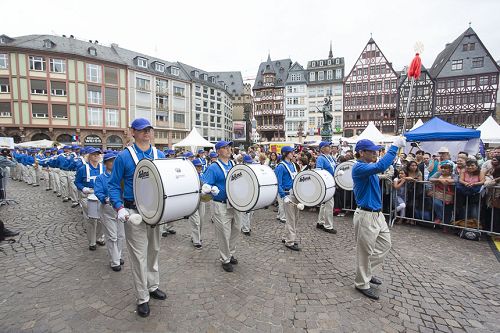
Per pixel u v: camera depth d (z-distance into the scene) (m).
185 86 50.94
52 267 4.39
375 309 3.32
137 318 3.08
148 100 44.34
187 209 3.23
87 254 4.95
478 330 2.98
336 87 50.16
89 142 38.19
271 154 10.65
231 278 4.06
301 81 52.38
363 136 15.09
